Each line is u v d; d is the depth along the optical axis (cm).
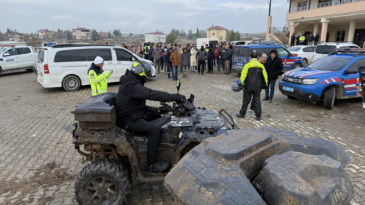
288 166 182
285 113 740
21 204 325
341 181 181
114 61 1136
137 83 303
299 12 2770
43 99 920
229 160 189
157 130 305
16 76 1564
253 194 160
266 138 216
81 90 1079
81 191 290
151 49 1847
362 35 2758
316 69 831
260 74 645
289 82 810
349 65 782
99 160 293
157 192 354
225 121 356
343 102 870
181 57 1416
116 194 291
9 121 663
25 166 426
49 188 362
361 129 603
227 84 1218
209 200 160
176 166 197
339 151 229
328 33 3059
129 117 308
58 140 538
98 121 280
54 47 1028
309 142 227
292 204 159
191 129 321
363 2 2117
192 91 1047
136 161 293
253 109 733
